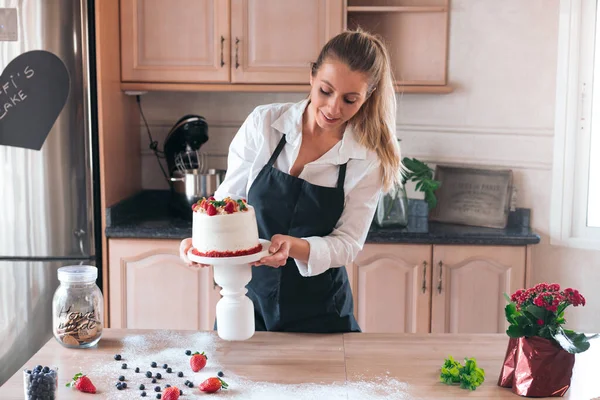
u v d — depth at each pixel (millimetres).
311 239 2254
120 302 3473
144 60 3619
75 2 3250
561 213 3605
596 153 3555
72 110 3301
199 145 3758
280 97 3971
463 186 3764
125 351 2129
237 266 2025
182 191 3652
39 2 3238
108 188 3471
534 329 1869
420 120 3850
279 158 2383
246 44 3592
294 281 2391
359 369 2021
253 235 2027
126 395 1846
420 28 3703
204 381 1880
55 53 3268
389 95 2326
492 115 3734
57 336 2143
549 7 3580
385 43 3742
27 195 3336
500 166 3742
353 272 3459
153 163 4031
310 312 2393
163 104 3992
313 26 3570
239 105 3984
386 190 2418
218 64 3604
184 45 3602
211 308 3461
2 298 3383
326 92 2135
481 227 3660
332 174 2363
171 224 3551
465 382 1918
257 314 2480
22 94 3283
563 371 1858
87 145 3330
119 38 3605
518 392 1880
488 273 3449
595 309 3584
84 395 1843
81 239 3377
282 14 3566
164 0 3580
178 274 3449
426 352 2148
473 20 3705
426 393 1882
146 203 4035
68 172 3332
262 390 1882
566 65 3533
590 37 3498
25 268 3369
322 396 1853
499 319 3473
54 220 3354
